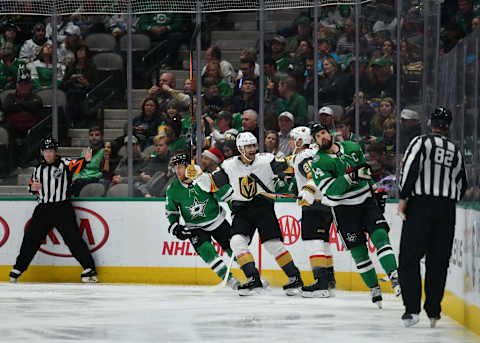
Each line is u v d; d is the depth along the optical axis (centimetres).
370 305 1952
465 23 2923
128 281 2722
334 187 1811
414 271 1502
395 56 2661
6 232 2797
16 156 3048
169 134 2950
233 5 2941
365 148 2700
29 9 2995
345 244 1873
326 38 2883
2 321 1656
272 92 2944
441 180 1499
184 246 2672
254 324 1576
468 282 1498
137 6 2986
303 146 2233
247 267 2152
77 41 3092
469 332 1448
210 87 3003
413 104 2495
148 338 1392
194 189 2288
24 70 3095
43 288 2498
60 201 2692
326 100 2856
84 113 3052
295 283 2191
